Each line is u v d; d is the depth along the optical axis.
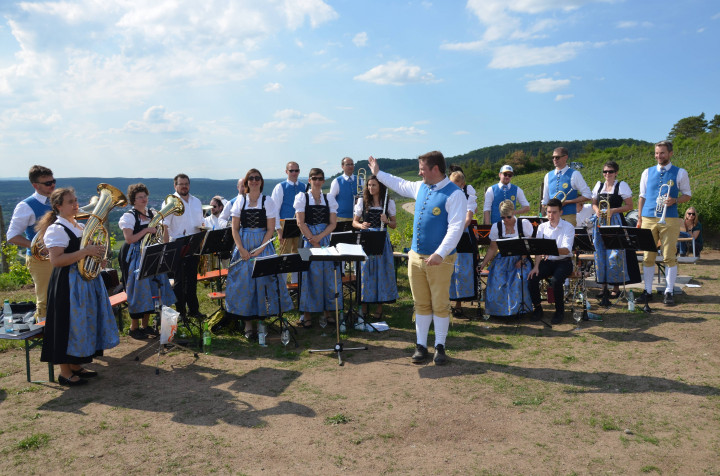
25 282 11.18
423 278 5.45
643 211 7.59
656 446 3.58
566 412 4.16
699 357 5.26
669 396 4.38
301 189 9.12
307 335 6.68
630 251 7.58
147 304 6.31
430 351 5.87
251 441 3.80
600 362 5.28
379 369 5.31
